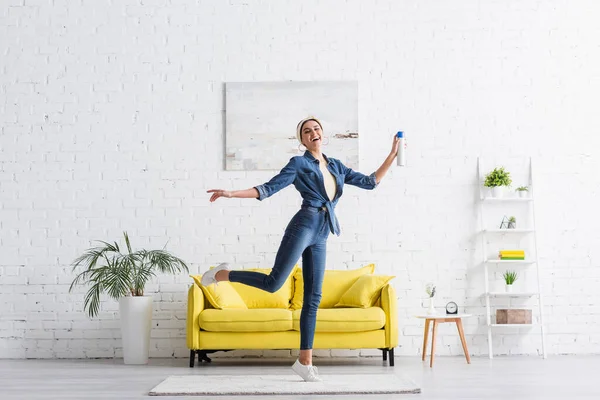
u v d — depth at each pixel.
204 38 6.36
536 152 6.29
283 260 4.03
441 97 6.32
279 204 6.24
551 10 6.36
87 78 6.34
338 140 6.26
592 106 6.32
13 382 4.50
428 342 6.11
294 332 5.30
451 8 6.37
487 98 6.32
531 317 5.97
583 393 3.88
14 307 6.16
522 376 4.65
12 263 6.20
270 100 6.29
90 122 6.31
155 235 6.22
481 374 4.77
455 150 6.29
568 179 6.27
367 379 4.40
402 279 6.18
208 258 6.20
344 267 6.19
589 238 6.22
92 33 6.36
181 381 4.36
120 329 6.14
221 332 5.32
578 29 6.35
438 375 4.72
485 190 6.23
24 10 6.38
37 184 6.26
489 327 5.99
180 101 6.32
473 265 6.20
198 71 6.34
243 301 5.70
